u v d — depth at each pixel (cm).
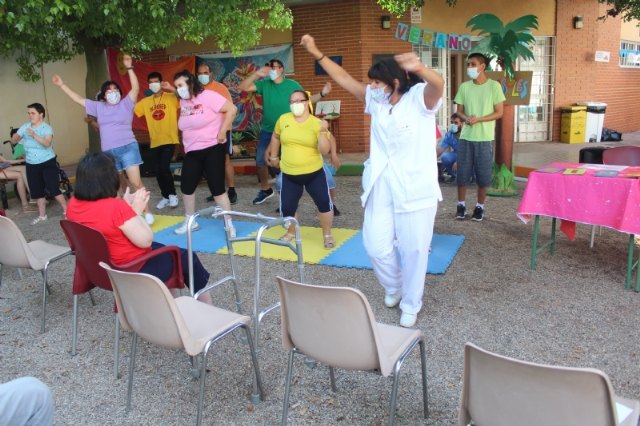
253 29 791
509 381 191
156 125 769
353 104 1148
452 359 347
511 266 498
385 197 376
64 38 897
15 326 431
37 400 221
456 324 392
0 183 823
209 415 306
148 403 322
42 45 781
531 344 360
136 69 1231
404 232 371
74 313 378
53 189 750
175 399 324
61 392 337
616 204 430
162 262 351
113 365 366
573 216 456
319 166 545
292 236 584
